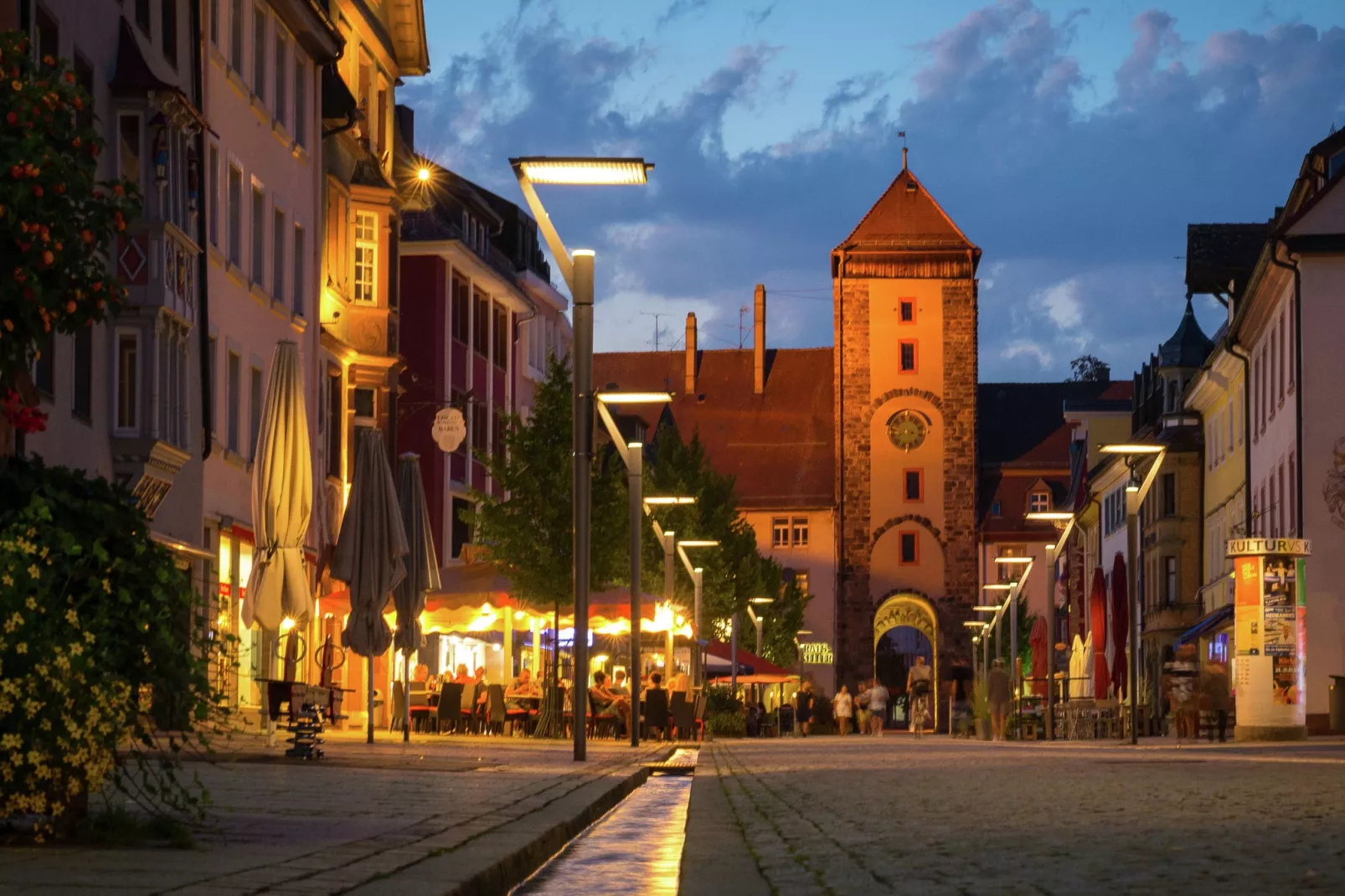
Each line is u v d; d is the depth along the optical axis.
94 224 9.76
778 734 67.50
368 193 46.22
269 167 38.59
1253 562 37.22
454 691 37.25
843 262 105.25
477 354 63.50
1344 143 50.81
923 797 13.98
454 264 60.25
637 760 23.45
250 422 36.88
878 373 105.25
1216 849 8.59
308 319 41.59
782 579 92.19
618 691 40.00
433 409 58.50
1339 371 49.22
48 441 24.19
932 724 104.25
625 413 114.25
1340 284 49.41
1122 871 7.66
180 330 28.50
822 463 110.69
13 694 8.21
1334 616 48.69
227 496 34.78
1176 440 71.19
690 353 116.25
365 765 18.64
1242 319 57.56
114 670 8.86
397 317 47.12
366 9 48.69
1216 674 39.59
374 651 26.94
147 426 27.41
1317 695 48.62
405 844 8.95
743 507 109.31
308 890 6.69
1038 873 7.72
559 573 40.56
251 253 37.16
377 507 26.95
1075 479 103.44
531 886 8.59
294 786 14.30
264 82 38.53
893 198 106.44
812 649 106.50
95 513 9.12
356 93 48.00
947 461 104.75
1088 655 57.25
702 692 44.75
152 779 13.26
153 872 7.24
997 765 20.88
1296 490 49.56
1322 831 9.66
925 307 105.12
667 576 46.81
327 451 43.34
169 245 27.95
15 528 8.69
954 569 104.62
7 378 9.55
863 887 7.48
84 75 26.48
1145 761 21.48
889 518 105.00
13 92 9.65
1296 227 49.50
